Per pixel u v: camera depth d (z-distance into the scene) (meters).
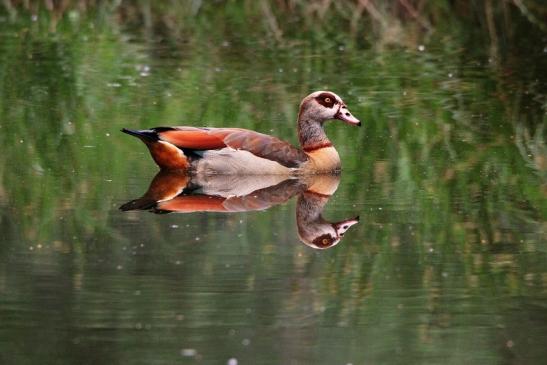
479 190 14.55
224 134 15.77
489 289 10.89
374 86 21.17
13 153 16.27
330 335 9.73
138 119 18.41
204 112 18.88
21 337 9.61
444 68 22.91
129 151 16.62
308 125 16.03
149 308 10.29
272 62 23.33
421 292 10.82
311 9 27.42
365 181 15.20
